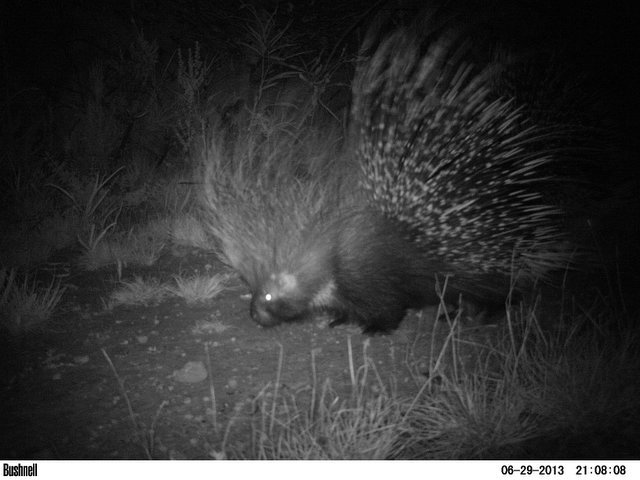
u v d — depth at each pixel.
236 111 2.26
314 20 2.71
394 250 1.26
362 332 1.31
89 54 2.48
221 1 2.80
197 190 1.85
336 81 2.50
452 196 1.23
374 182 1.26
